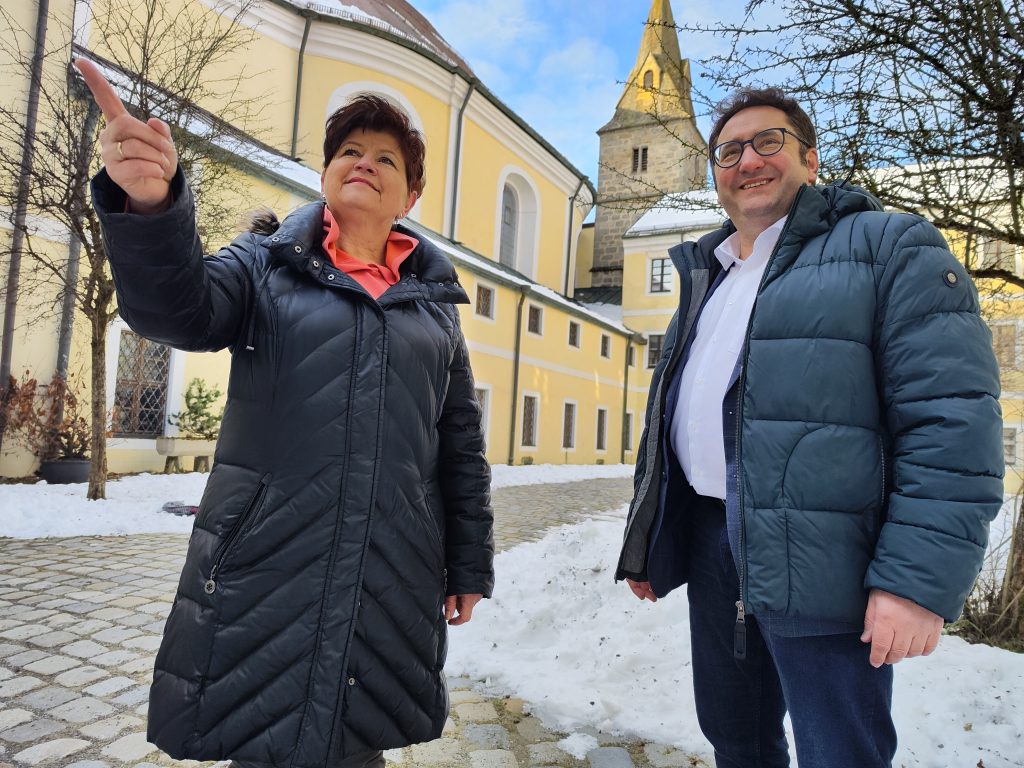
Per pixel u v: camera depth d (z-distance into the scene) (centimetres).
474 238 2255
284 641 127
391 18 2330
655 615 367
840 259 139
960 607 115
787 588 129
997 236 326
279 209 1250
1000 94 278
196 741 125
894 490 128
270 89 1695
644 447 192
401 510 139
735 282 175
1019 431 1309
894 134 315
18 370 961
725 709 176
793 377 136
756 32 306
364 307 142
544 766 227
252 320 138
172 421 1146
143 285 115
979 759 217
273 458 133
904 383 127
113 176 109
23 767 217
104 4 1066
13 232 942
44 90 816
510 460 1989
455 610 173
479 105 2194
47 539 604
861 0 282
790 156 168
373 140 162
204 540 133
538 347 2145
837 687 133
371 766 152
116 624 368
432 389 152
